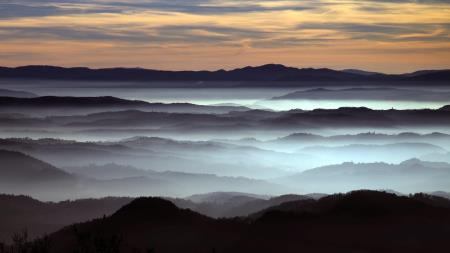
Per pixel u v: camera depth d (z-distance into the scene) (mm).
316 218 135375
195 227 134375
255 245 125375
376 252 121500
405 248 122875
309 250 121812
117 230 131875
